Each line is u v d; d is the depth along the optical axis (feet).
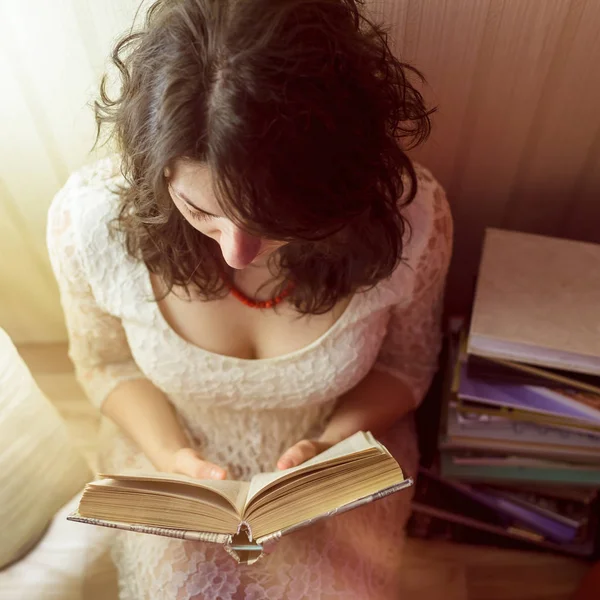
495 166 3.15
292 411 2.96
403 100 1.98
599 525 3.73
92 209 2.50
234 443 3.05
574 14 2.47
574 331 2.58
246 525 2.05
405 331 2.96
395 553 3.04
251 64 1.46
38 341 4.54
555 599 3.77
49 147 3.06
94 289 2.63
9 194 3.31
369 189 1.80
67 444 3.20
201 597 2.57
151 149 1.75
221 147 1.53
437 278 2.81
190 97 1.54
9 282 3.95
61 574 2.94
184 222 2.22
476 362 2.77
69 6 2.46
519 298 2.72
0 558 2.84
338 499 2.03
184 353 2.64
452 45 2.60
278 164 1.57
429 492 3.71
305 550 2.70
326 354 2.64
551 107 2.84
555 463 3.16
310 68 1.51
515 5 2.45
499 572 3.87
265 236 1.77
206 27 1.52
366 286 2.48
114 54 1.97
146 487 2.10
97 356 3.09
